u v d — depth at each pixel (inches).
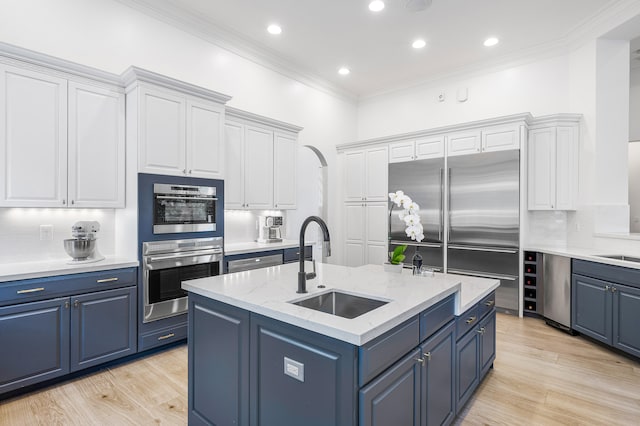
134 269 107.9
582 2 133.9
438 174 177.3
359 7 136.9
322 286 72.7
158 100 113.0
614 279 114.4
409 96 215.8
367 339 44.5
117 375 99.1
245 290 67.2
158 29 132.1
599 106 148.7
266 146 161.9
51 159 98.1
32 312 87.7
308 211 220.1
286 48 170.6
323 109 210.8
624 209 146.7
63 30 108.9
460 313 74.8
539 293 149.6
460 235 169.8
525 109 174.6
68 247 102.0
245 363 60.1
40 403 84.4
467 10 138.9
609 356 114.4
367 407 46.4
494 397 88.8
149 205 110.7
